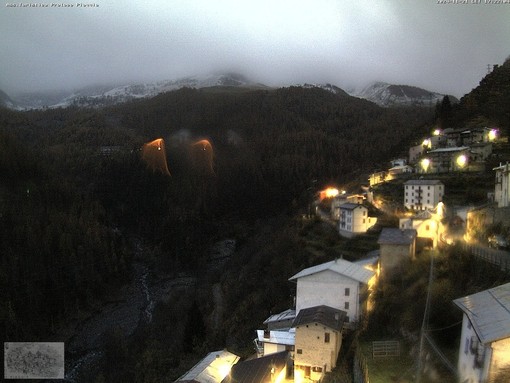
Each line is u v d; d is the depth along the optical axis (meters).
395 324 41.09
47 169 156.12
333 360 39.66
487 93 127.06
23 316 83.94
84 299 98.12
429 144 107.25
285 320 49.19
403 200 83.12
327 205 104.88
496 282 34.72
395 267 52.78
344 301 46.53
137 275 119.31
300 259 73.19
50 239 106.81
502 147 92.38
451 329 34.19
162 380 58.44
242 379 38.25
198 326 66.50
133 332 86.38
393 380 31.94
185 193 167.25
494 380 22.47
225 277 100.44
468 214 54.75
